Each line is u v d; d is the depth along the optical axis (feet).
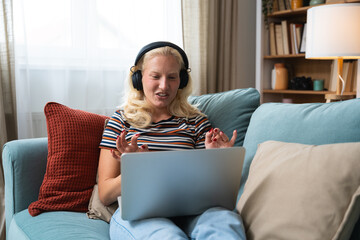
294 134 3.72
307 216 2.69
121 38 8.13
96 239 3.66
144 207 3.18
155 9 8.57
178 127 4.83
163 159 2.95
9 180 4.65
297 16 10.43
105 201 4.18
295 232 2.69
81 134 4.78
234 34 10.02
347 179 2.70
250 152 4.13
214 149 3.08
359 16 6.60
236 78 10.36
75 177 4.56
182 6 8.70
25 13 7.02
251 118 4.57
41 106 7.35
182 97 5.04
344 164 2.77
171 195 3.18
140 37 8.41
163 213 3.31
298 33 9.84
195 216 3.49
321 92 9.13
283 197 2.91
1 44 6.51
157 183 3.05
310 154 3.04
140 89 4.89
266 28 10.25
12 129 6.74
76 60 7.60
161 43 4.72
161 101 4.67
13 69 6.62
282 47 10.12
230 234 2.83
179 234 3.07
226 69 9.92
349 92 8.69
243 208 3.21
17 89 6.84
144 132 4.64
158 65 4.58
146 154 2.90
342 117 3.42
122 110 4.94
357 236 2.82
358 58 8.30
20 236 3.92
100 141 4.95
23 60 6.92
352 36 6.63
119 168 4.35
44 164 4.86
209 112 5.19
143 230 3.16
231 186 3.35
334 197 2.66
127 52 8.26
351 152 2.82
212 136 3.99
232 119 4.88
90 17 7.65
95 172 4.78
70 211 4.43
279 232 2.78
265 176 3.18
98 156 4.87
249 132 4.36
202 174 3.15
